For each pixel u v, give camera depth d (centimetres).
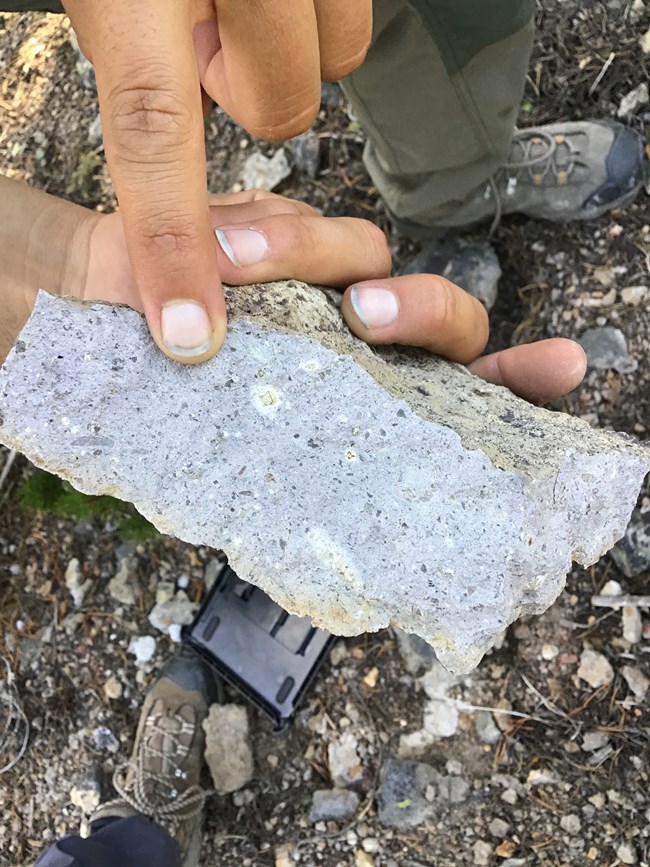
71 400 79
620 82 171
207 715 174
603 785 156
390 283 102
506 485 78
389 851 164
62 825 179
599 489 85
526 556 78
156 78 60
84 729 181
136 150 63
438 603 78
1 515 192
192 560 181
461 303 110
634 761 155
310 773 170
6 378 79
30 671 185
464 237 176
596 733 157
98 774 179
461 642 78
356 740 168
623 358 163
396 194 164
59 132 205
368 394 82
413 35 116
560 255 170
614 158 162
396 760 165
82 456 79
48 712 183
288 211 114
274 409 81
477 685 165
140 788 169
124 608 183
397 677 168
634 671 158
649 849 152
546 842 157
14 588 190
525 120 176
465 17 114
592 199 164
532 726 161
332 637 167
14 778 183
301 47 69
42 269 107
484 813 161
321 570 80
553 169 163
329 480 80
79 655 184
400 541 79
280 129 81
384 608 80
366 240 108
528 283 173
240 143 193
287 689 166
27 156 208
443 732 164
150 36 59
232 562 80
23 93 212
